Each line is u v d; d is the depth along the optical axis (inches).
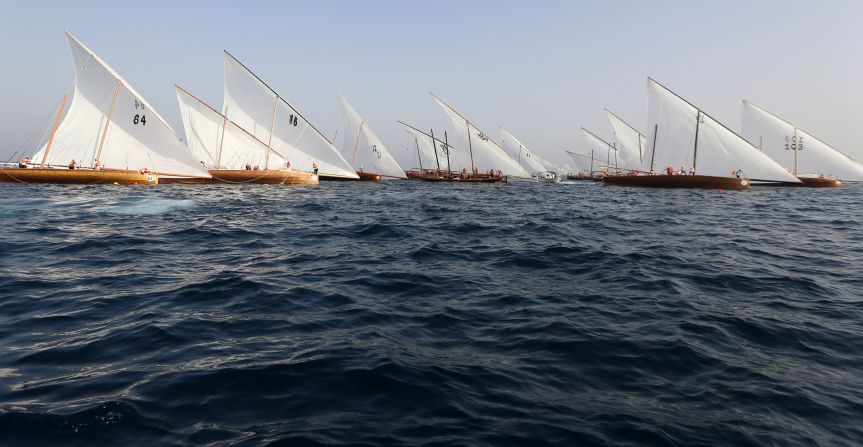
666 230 758.5
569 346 251.6
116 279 388.5
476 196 1742.1
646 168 2073.1
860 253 557.3
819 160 2336.4
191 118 1831.9
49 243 546.6
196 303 323.0
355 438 160.9
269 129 2030.0
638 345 253.9
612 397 196.7
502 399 192.2
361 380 204.7
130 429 163.0
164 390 191.8
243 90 1942.7
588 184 3459.6
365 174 2925.7
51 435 157.9
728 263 488.4
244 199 1253.7
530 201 1466.5
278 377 206.5
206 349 238.2
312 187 1985.7
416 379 207.2
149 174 1561.3
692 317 304.8
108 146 1524.4
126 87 1525.6
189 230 679.7
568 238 664.4
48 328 265.9
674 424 175.8
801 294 368.5
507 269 458.0
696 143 1918.1
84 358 223.9
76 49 1441.9
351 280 402.6
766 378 216.8
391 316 302.8
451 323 290.5
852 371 227.1
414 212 1048.8
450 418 175.9
